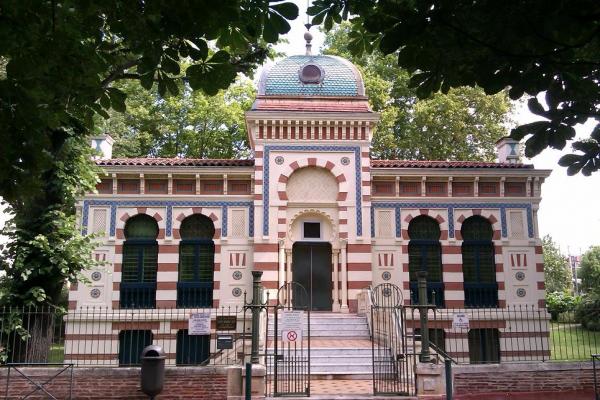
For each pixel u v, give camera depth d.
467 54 5.58
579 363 14.54
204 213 24.58
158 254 24.00
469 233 25.27
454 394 14.04
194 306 23.81
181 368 13.94
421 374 14.12
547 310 24.14
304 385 15.74
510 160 27.41
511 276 24.61
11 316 14.92
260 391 13.91
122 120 34.22
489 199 25.19
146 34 5.94
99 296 23.42
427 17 5.25
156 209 24.47
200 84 6.46
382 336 20.23
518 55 5.33
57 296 16.73
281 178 24.55
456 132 35.44
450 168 24.94
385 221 25.05
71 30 5.57
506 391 14.18
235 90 37.53
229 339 16.33
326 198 24.83
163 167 24.22
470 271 24.88
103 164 24.06
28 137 5.73
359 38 7.39
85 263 16.50
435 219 25.20
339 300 24.09
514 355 23.78
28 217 16.14
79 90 6.28
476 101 36.03
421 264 24.94
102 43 6.46
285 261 24.31
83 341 22.88
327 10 6.66
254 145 24.88
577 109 5.62
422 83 6.09
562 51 5.16
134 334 23.33
